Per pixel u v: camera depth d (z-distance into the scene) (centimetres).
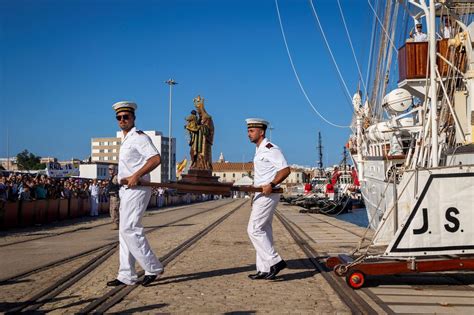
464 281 780
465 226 714
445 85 1070
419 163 961
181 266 923
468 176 716
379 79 1800
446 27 1220
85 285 752
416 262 722
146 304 629
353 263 734
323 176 6575
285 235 1611
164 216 2780
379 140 1739
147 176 762
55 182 2439
